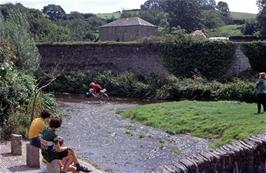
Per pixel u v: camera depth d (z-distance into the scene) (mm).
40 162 14289
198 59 41969
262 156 10391
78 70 44781
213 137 20078
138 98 39000
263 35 68750
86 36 78125
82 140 20578
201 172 9430
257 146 10320
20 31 30078
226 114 23344
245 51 41312
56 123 11727
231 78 40156
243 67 41438
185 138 20641
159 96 38312
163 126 23234
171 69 42781
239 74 40938
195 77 40094
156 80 40844
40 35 60031
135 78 42312
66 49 45719
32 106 19141
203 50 41812
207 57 41719
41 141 11938
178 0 92375
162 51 43031
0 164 13875
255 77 38938
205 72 41812
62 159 12188
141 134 21859
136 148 18984
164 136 21297
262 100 22203
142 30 72062
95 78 42344
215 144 18516
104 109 30906
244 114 22609
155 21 104125
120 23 73875
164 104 28969
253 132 17703
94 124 24812
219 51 41500
